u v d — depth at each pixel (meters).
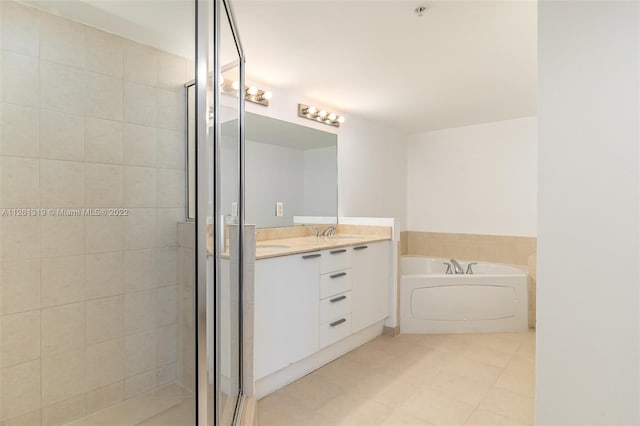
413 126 4.47
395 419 1.96
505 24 2.02
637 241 1.37
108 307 1.37
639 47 1.36
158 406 1.31
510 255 4.13
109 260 1.38
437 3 1.82
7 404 1.23
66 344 1.33
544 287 1.57
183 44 1.28
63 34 1.32
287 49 2.33
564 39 1.52
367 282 3.03
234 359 1.85
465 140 4.47
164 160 1.35
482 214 4.34
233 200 1.82
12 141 1.24
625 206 1.39
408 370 2.55
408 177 4.92
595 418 1.46
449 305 3.36
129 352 1.36
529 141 4.02
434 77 2.82
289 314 2.31
